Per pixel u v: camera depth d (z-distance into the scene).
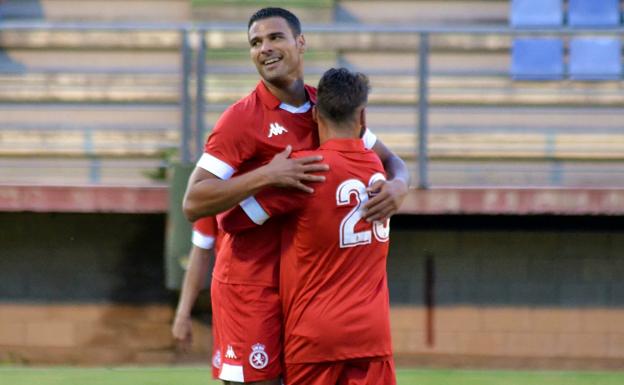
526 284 28.53
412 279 28.56
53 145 32.34
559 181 32.09
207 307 28.22
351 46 33.72
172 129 31.39
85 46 34.06
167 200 28.17
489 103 33.34
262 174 12.55
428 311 28.48
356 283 13.20
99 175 32.53
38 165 30.67
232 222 13.22
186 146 28.33
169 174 28.39
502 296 28.53
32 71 30.58
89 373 25.17
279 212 12.98
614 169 32.03
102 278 29.02
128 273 29.00
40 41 34.00
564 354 28.48
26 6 35.91
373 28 28.59
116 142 32.97
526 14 35.41
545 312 28.56
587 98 33.03
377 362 13.49
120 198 28.25
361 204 13.04
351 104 12.92
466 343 28.44
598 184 32.03
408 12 35.47
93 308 29.02
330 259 13.05
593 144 32.81
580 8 35.28
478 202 27.88
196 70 28.47
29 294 29.00
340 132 13.06
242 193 12.59
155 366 27.31
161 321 28.89
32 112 33.25
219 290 13.69
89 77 33.50
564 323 28.52
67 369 26.03
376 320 13.31
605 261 28.52
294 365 13.45
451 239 28.53
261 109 13.20
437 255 28.55
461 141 32.53
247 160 13.17
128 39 34.09
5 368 26.36
